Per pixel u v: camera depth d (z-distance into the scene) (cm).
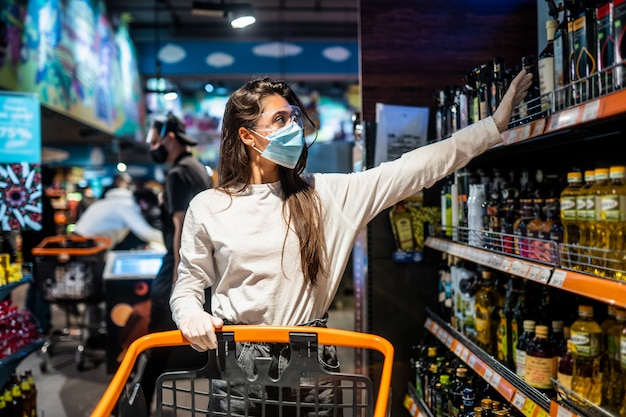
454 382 264
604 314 215
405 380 338
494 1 374
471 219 257
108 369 510
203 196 168
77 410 418
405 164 172
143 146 1279
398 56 374
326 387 149
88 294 544
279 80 173
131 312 509
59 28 710
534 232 207
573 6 171
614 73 146
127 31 1095
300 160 167
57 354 581
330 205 168
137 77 1170
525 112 208
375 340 144
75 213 1228
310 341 146
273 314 160
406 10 375
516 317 230
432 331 310
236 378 149
